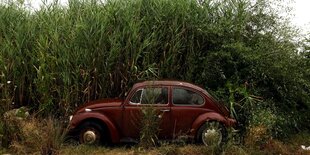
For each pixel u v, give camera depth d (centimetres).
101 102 1137
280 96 1278
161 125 1108
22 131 1056
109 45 1259
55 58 1238
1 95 1245
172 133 1110
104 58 1250
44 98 1237
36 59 1277
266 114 1154
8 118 1069
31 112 1273
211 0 1344
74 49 1244
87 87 1238
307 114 1327
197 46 1313
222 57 1263
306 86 1316
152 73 1252
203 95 1130
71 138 1111
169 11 1302
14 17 1360
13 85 1271
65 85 1227
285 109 1280
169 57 1281
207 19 1326
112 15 1275
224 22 1302
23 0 1395
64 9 1358
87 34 1239
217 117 1110
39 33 1312
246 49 1252
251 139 1090
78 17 1309
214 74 1275
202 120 1106
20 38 1284
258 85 1276
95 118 1104
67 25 1285
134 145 1125
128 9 1298
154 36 1278
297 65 1316
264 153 1063
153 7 1319
